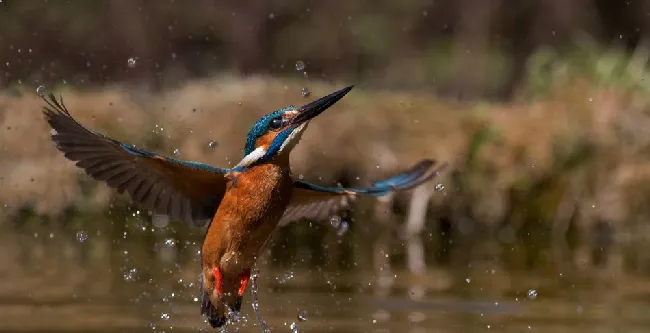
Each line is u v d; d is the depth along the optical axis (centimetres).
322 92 1359
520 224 1273
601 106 1374
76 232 1208
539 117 1359
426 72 2039
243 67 2070
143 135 1298
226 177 633
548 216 1283
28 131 1268
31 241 1170
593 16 2105
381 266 1080
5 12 1977
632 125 1355
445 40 2097
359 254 1147
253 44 2092
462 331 805
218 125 1295
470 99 1551
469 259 1128
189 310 874
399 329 805
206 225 656
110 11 2033
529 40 2080
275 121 646
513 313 869
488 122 1338
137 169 613
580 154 1319
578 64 1523
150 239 1181
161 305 890
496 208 1268
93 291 934
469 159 1285
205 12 2098
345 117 1287
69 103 1320
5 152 1257
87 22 2017
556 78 1495
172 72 1964
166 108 1333
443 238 1223
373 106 1318
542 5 2092
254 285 732
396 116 1314
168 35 2064
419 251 1173
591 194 1300
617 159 1318
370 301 910
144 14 2059
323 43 2098
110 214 1212
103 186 1220
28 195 1238
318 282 998
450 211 1244
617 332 798
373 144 1276
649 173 1305
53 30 2000
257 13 2112
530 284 998
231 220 632
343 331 801
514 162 1298
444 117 1329
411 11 2147
